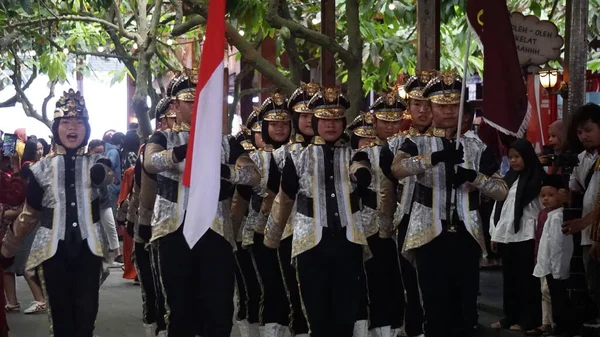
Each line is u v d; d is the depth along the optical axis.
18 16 18.42
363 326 9.71
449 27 19.83
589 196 11.17
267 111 11.02
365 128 10.79
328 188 9.44
